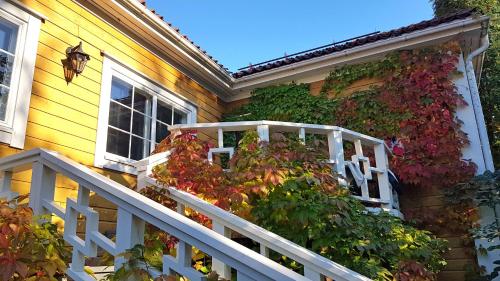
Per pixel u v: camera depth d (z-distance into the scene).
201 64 6.26
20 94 3.66
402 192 5.41
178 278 1.54
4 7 3.65
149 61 5.52
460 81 5.46
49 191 2.16
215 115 6.99
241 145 3.71
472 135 5.21
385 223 3.40
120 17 4.94
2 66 3.65
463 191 4.88
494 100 9.93
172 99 5.88
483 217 4.83
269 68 6.82
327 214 3.14
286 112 6.59
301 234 3.16
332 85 6.39
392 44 5.81
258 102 6.98
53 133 3.93
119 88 4.99
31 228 1.80
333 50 6.31
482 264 4.73
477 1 11.24
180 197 2.96
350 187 4.17
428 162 5.22
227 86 7.00
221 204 3.14
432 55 5.60
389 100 5.72
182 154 3.40
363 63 6.18
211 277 1.57
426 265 3.50
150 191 3.16
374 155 4.98
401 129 5.51
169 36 5.48
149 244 2.24
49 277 1.76
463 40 5.59
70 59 4.17
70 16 4.35
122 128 4.93
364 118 5.87
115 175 4.63
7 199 2.25
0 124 3.46
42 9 4.03
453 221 4.98
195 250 2.56
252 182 3.26
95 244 1.87
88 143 4.32
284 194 3.24
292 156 3.55
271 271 1.27
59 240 2.04
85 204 1.96
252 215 3.26
